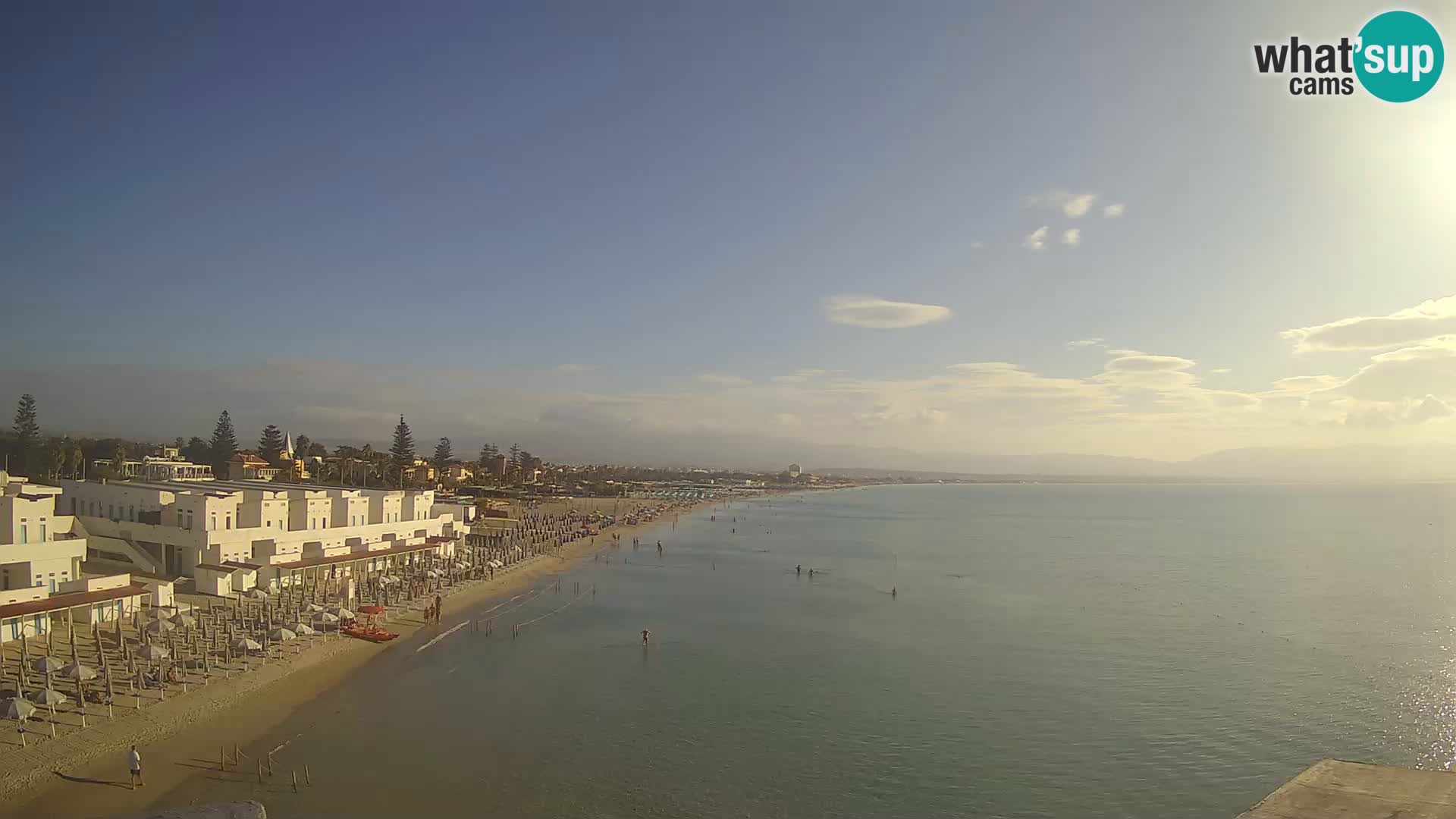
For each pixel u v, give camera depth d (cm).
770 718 6081
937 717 6228
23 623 5931
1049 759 5428
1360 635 9419
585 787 4706
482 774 4781
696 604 10988
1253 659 8169
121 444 18412
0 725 4666
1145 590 12875
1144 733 5941
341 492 10325
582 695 6419
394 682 6384
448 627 8556
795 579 14025
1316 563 16838
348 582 9038
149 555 8394
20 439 15612
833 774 5100
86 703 5047
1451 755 5612
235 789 4284
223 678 5853
